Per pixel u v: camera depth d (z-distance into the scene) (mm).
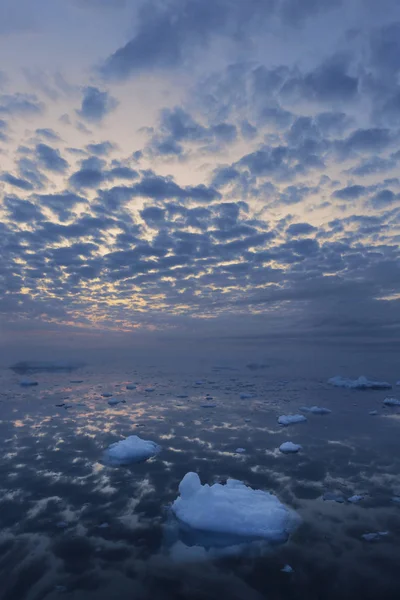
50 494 4105
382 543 3080
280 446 5668
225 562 2871
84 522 3492
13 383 13984
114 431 6762
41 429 6906
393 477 4508
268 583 2605
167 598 2457
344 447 5719
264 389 12164
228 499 3654
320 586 2562
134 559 2908
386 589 2514
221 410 8633
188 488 3842
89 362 23375
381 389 12055
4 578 2668
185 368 20594
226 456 5348
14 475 4652
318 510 3676
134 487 4297
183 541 3164
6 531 3322
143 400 10078
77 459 5254
